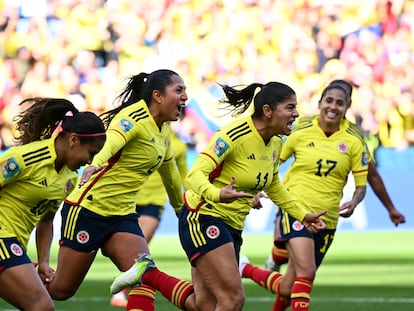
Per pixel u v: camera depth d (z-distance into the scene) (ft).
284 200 59.36
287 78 174.60
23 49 181.37
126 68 177.47
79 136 47.93
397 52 174.09
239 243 57.52
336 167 69.87
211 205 55.62
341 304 86.38
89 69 178.60
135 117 57.21
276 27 176.76
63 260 59.47
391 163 160.15
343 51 174.70
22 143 50.16
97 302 88.74
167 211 165.48
